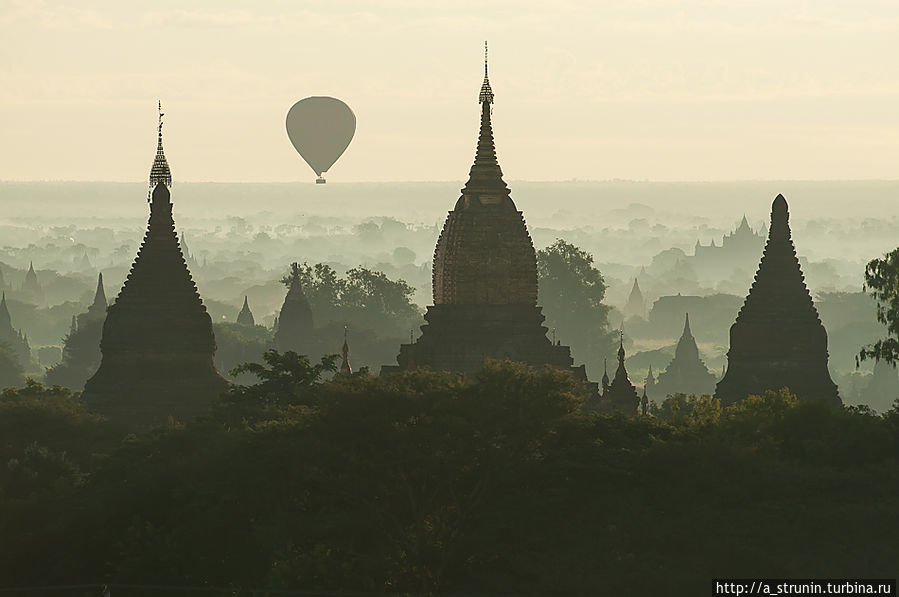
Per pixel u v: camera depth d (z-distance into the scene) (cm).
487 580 14938
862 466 16912
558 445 16350
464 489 15975
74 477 19338
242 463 15800
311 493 15825
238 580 15525
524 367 17688
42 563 16400
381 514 15438
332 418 15588
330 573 14775
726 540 14475
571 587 14112
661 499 15675
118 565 15825
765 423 18100
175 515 15862
